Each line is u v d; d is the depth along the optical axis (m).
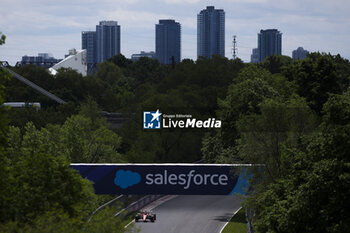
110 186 132.12
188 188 131.50
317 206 69.38
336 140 69.19
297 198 70.94
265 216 87.12
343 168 67.88
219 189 131.12
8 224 52.53
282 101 132.38
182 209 179.25
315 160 76.31
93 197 99.81
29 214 57.69
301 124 117.88
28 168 67.50
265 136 117.56
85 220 69.50
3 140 60.53
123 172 131.88
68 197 66.62
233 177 130.50
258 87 173.38
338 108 71.00
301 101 122.25
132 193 132.38
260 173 116.88
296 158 81.19
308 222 70.38
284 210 74.19
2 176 61.69
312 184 69.25
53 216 56.62
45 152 71.56
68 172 70.50
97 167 131.75
